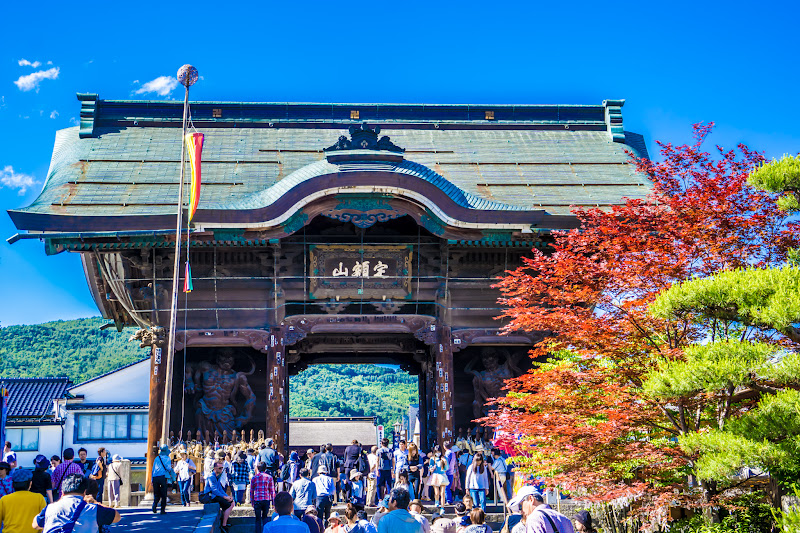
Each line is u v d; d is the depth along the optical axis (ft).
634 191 141.79
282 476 98.58
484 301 134.21
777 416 50.55
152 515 85.81
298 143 151.53
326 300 132.67
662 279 69.77
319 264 130.72
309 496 74.84
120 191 131.64
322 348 164.66
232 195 133.59
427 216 125.70
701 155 72.84
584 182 144.25
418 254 131.85
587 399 71.26
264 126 155.63
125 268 128.67
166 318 127.95
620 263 70.95
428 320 133.80
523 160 150.92
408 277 132.26
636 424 66.69
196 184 112.37
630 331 70.28
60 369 440.04
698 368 50.14
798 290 48.80
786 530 44.80
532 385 77.00
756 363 49.93
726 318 54.54
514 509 49.01
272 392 128.36
